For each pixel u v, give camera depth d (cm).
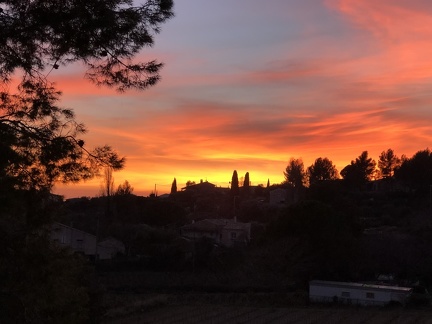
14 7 731
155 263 4544
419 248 4234
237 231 5762
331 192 4953
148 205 6425
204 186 11900
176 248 4659
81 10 729
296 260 4041
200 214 8031
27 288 729
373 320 3028
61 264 816
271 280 4041
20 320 718
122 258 4694
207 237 5206
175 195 10488
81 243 4688
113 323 2866
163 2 760
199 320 3064
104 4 734
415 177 7638
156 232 5084
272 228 4306
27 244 747
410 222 5466
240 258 4466
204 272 4391
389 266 4166
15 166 750
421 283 4050
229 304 3553
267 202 8775
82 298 1085
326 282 3716
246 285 4016
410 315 3158
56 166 789
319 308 3462
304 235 4081
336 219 4131
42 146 788
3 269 721
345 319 3078
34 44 781
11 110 810
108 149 827
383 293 3522
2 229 743
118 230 5231
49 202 788
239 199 9225
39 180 778
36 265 738
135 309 3231
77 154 800
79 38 763
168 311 3306
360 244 4222
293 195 8388
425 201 6731
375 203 6994
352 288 3591
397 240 4375
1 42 761
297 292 3878
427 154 7856
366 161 9231
